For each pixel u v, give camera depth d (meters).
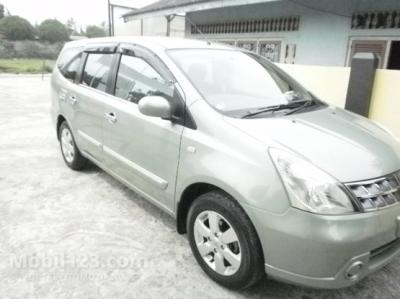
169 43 3.07
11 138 5.96
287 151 2.02
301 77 5.98
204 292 2.36
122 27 16.67
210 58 3.00
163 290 2.37
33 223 3.14
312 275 1.91
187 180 2.43
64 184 4.02
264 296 2.35
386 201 1.98
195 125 2.42
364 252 1.90
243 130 2.20
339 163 2.02
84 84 3.87
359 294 2.40
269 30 9.45
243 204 2.05
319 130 2.37
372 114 5.12
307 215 1.84
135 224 3.19
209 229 2.39
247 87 2.88
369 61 4.91
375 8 7.05
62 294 2.29
